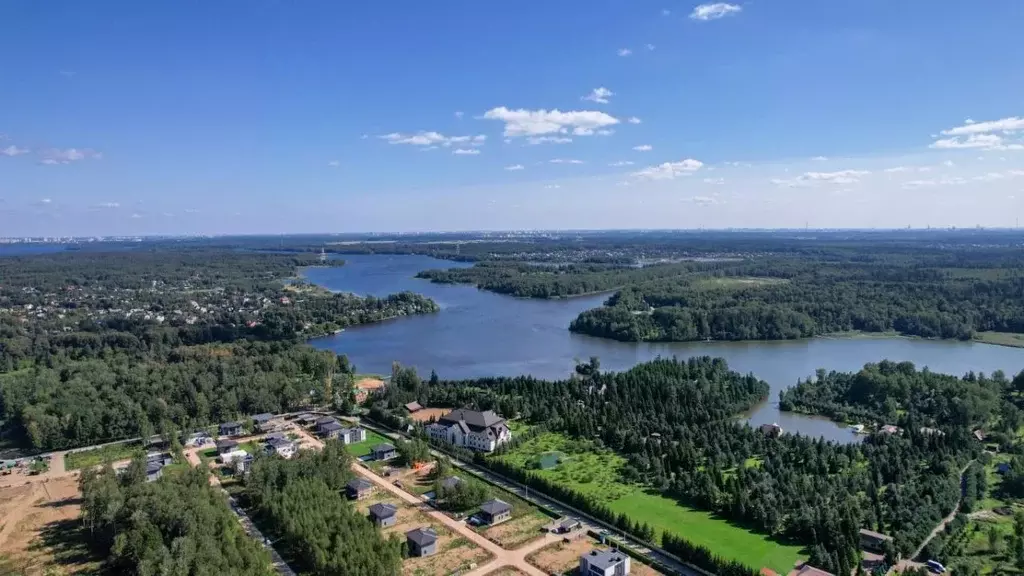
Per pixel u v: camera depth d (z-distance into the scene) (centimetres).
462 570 15838
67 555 16862
